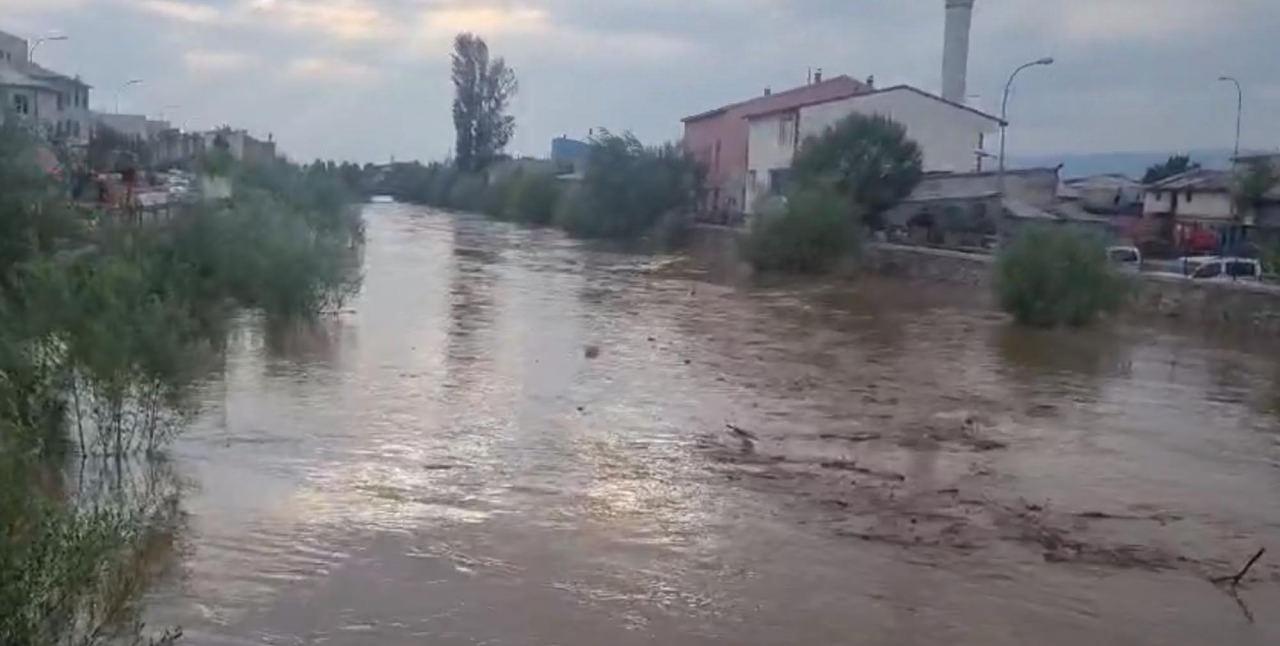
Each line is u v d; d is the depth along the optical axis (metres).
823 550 13.43
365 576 12.04
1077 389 24.89
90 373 15.65
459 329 31.06
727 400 22.17
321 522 13.70
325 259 32.03
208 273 28.58
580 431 19.03
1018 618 11.59
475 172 114.12
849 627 11.20
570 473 16.38
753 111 74.31
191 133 90.00
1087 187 72.25
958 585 12.45
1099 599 12.21
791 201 52.00
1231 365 29.00
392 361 25.19
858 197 54.56
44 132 52.75
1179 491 16.70
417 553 12.79
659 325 33.56
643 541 13.52
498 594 11.70
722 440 18.75
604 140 75.31
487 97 114.88
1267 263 41.28
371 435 18.09
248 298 29.48
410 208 119.56
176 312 17.91
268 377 22.67
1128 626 11.52
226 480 15.23
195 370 18.41
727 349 28.98
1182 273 43.12
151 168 66.31
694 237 67.25
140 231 27.25
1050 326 35.19
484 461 16.86
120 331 16.23
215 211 30.48
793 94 74.69
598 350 28.08
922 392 23.80
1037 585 12.55
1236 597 12.45
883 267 50.00
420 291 41.03
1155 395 24.55
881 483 16.45
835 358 28.05
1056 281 34.97
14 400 14.57
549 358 26.66
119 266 18.31
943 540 13.96
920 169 56.06
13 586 7.23
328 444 17.39
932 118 63.69
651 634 10.88
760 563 12.92
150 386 16.56
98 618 8.37
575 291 43.06
